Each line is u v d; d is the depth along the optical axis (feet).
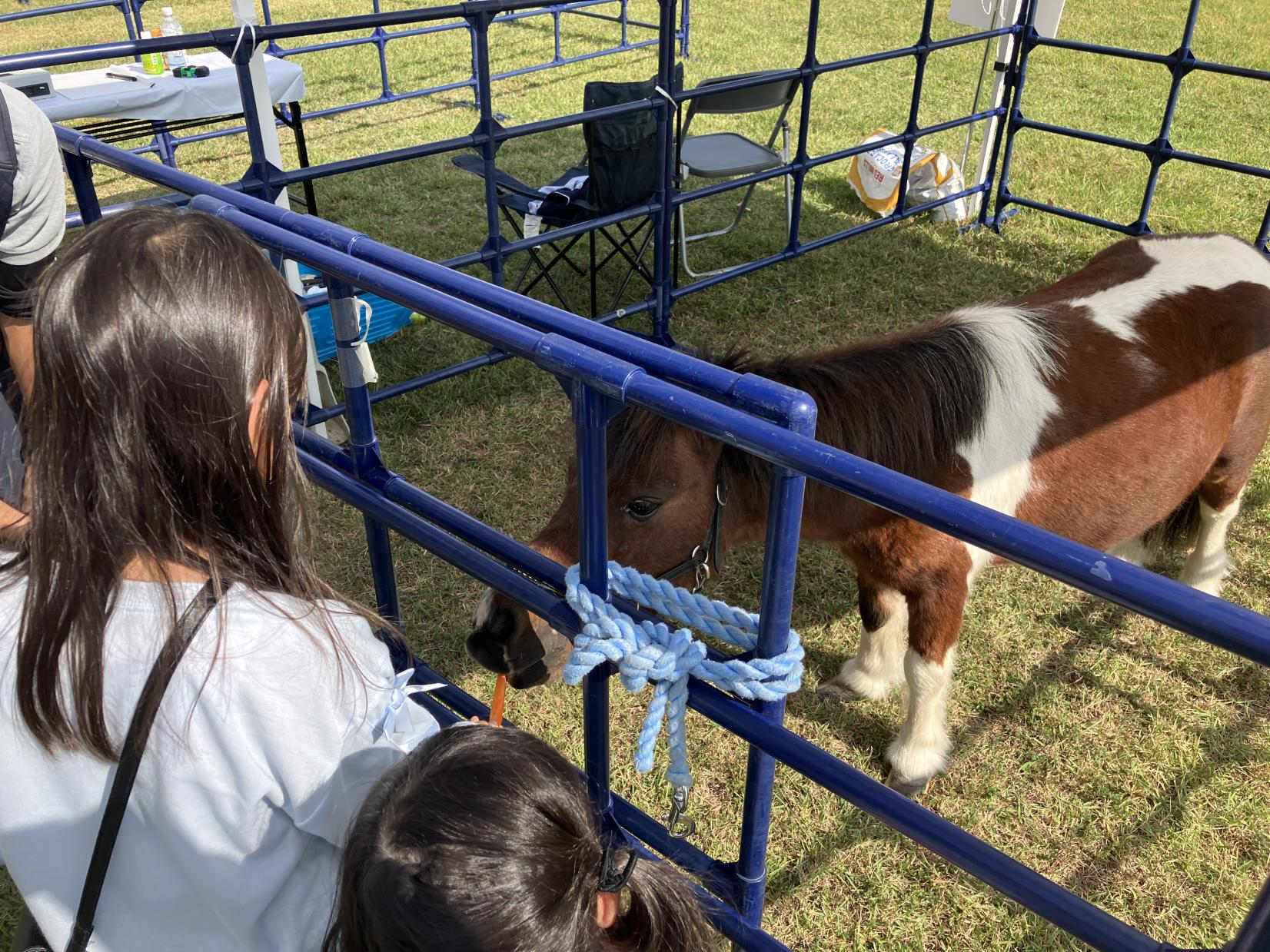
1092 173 22.63
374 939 2.73
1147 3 40.34
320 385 12.62
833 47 33.17
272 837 2.86
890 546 7.55
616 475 6.15
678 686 4.06
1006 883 3.28
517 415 13.78
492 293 4.14
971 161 23.41
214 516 2.75
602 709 4.59
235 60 10.11
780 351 15.14
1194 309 8.93
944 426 7.29
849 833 8.04
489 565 4.64
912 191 20.06
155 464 2.59
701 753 8.76
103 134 19.38
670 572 6.62
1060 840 7.96
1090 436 8.06
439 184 21.85
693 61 31.19
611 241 15.61
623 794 8.38
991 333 7.76
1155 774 8.48
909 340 7.45
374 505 5.16
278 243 4.73
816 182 22.54
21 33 33.96
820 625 10.47
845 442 6.91
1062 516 8.38
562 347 3.57
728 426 3.22
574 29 35.63
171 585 2.65
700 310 16.51
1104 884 7.60
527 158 23.58
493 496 12.10
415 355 15.03
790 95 16.57
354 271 4.35
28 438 2.77
